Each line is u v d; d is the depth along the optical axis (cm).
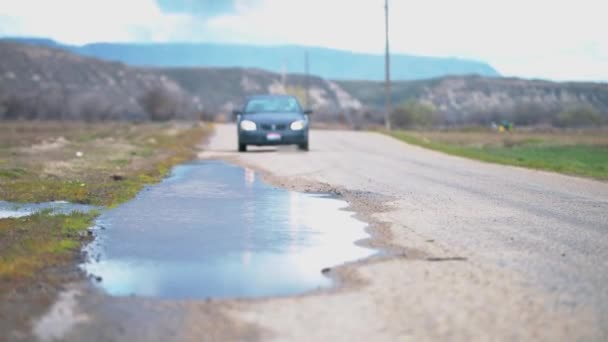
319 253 972
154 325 644
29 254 940
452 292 743
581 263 877
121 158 2589
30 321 659
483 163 2548
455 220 1227
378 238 1073
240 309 692
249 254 970
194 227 1191
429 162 2578
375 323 641
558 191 1677
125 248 1014
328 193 1656
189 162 2606
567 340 591
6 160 2391
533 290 748
